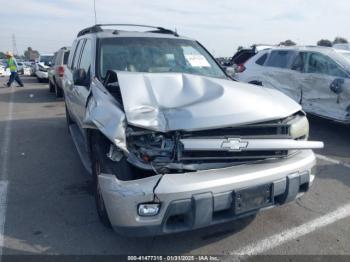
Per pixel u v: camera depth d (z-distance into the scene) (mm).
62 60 13070
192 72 4590
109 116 3002
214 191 2779
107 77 3750
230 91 3307
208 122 2896
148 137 2934
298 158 3293
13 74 18328
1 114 10141
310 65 7797
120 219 2803
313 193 4473
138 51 4641
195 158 2895
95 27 5332
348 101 6828
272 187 3020
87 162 4277
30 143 6852
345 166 5488
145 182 2742
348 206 4113
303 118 3531
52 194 4453
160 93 3258
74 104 5324
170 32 5559
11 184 4777
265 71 8953
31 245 3324
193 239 3410
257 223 3709
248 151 3061
